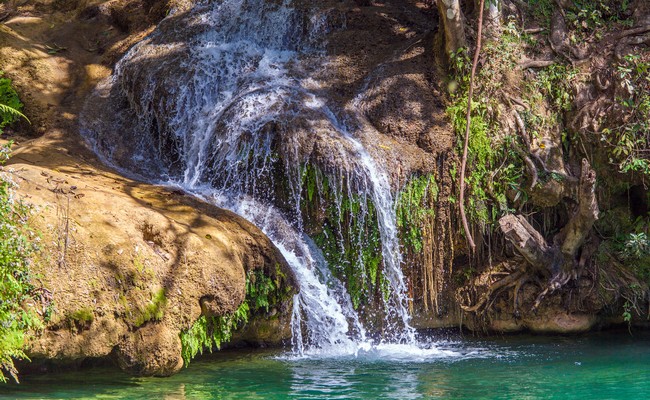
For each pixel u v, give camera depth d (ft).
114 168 38.09
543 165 37.04
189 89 40.32
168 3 46.88
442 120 37.99
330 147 35.60
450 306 37.63
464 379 28.43
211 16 45.50
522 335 37.86
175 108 39.96
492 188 37.06
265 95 38.68
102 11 49.14
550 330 37.58
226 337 29.84
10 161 34.40
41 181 28.89
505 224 35.73
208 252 28.68
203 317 28.76
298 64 42.11
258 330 32.86
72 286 25.62
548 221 37.86
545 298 37.09
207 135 38.37
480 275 37.24
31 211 26.00
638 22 40.01
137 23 47.52
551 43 39.96
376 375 29.12
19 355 24.25
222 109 38.88
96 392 25.53
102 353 25.89
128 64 42.52
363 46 42.75
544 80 38.86
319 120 37.06
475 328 37.93
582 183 34.91
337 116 38.37
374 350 34.42
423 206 36.65
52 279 25.27
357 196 35.40
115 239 27.14
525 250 35.73
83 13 49.19
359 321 35.88
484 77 38.40
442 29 39.88
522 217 36.68
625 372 29.55
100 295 26.04
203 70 41.06
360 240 35.70
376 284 36.11
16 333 23.77
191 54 42.04
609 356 32.78
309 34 44.19
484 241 37.42
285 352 33.45
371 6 45.93
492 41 39.34
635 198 39.11
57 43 46.09
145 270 27.12
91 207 28.04
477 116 37.65
